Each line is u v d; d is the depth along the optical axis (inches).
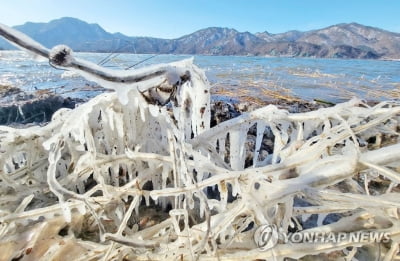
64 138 78.7
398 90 488.7
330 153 77.6
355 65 1455.5
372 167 63.1
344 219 68.9
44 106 270.1
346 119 101.2
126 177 104.4
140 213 93.8
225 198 74.7
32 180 94.2
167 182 98.7
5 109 248.8
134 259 66.1
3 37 39.6
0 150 89.1
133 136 91.3
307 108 281.6
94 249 66.4
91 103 81.7
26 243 67.1
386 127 114.7
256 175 71.0
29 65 855.7
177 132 76.2
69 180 87.8
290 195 64.4
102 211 77.9
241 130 99.9
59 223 72.7
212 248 66.9
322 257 70.7
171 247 66.7
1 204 82.0
